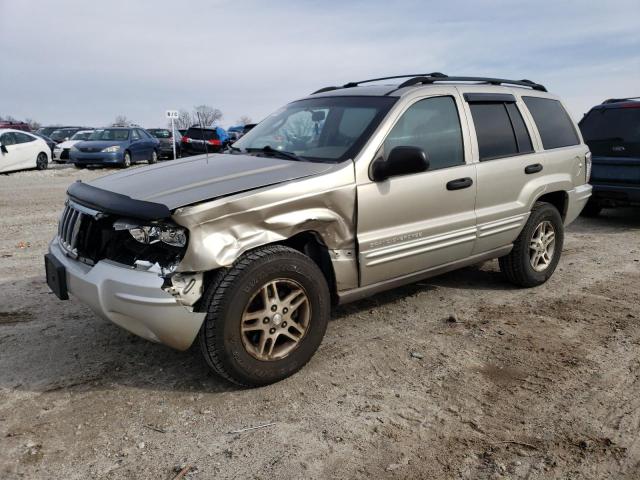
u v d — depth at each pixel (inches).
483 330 169.3
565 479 101.7
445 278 222.1
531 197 198.1
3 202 408.8
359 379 137.9
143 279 118.1
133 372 139.5
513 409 125.0
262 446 110.3
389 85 177.6
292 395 129.9
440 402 127.5
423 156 141.1
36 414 120.0
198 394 129.7
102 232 127.9
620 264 248.2
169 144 960.3
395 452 109.0
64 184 538.0
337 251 145.0
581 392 132.8
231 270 123.7
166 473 102.0
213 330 122.5
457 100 178.1
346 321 174.9
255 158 159.2
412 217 159.6
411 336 164.2
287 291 135.6
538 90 223.0
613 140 329.1
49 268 142.7
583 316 182.4
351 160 146.1
